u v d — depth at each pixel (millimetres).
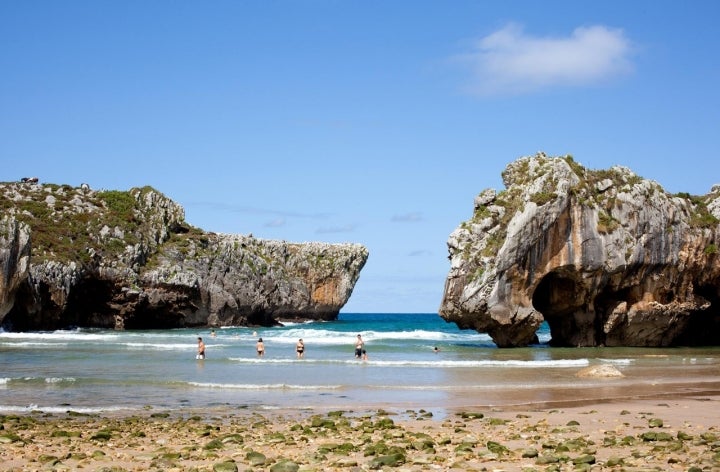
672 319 57344
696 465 13328
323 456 14500
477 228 53594
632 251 54875
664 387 29781
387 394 27188
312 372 35594
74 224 94750
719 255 58812
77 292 88625
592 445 15883
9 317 79125
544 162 55781
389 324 138625
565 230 53375
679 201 58906
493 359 44562
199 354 42844
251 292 115000
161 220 106875
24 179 108000
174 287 97375
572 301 55438
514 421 20109
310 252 140125
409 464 13680
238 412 22250
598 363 41469
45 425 19281
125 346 55344
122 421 20141
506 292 52281
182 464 13961
